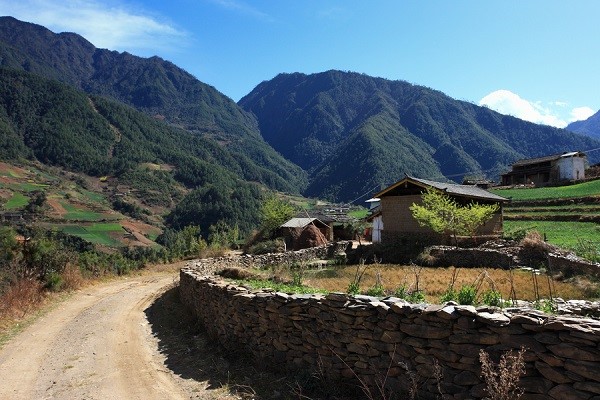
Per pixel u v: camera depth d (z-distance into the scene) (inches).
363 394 209.2
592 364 139.9
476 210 845.8
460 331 176.4
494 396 148.5
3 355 361.7
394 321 201.6
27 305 552.1
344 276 664.4
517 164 2501.2
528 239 733.9
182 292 573.6
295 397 223.3
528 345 156.7
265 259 910.4
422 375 186.9
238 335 314.7
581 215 1164.5
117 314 546.9
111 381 290.4
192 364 314.0
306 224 1293.1
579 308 227.9
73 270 796.6
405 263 847.1
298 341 254.8
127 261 1210.0
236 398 237.5
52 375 309.4
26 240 764.0
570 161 2228.1
